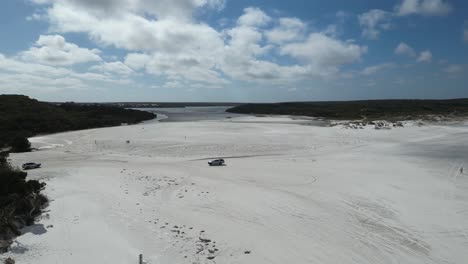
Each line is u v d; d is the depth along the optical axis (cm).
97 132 8831
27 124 9425
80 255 1755
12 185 2586
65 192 3000
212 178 3650
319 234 2089
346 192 3033
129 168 4309
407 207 2614
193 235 2042
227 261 1720
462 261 1772
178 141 6856
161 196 2894
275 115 19150
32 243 1889
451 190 3097
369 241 1998
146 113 17238
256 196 2883
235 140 6975
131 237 1995
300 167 4331
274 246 1905
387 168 4194
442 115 13850
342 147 6288
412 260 1775
